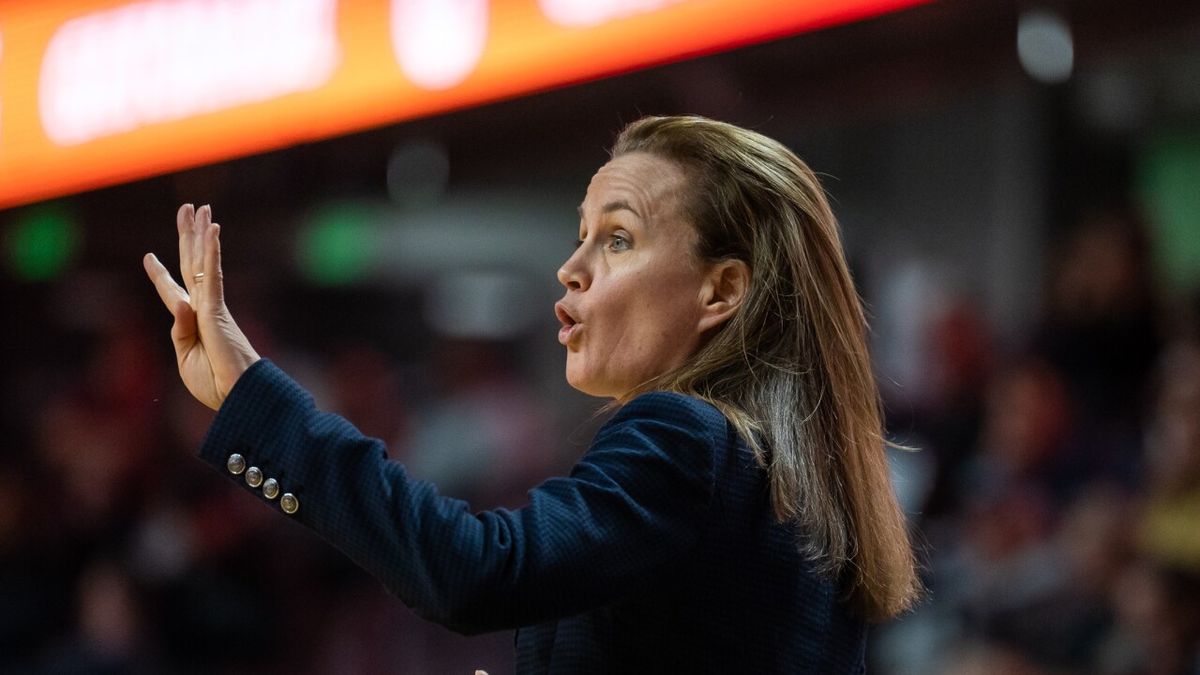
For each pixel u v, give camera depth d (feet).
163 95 42.98
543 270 65.00
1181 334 44.11
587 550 14.49
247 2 40.83
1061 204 58.54
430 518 14.43
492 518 14.61
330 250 58.65
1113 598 38.47
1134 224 46.37
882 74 30.58
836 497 16.72
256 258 57.26
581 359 17.07
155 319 60.64
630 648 15.52
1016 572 40.01
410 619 50.01
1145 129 58.03
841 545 16.29
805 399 16.71
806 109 32.27
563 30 33.58
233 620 50.26
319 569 51.70
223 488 53.93
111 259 55.47
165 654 50.11
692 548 15.16
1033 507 40.86
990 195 59.31
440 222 63.52
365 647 50.21
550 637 16.30
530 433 55.47
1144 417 42.65
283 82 39.81
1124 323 44.62
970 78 30.42
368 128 37.88
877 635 41.81
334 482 14.76
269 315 58.29
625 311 16.89
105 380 59.47
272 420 15.21
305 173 43.06
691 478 15.12
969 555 41.52
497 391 55.88
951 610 41.06
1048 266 50.65
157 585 51.03
